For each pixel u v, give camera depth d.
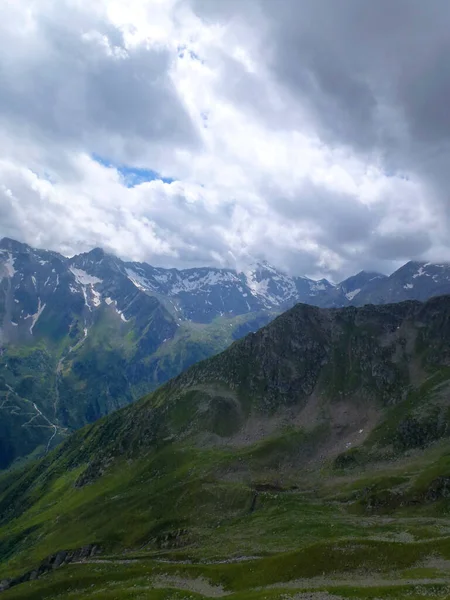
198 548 158.50
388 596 88.56
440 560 101.56
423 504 167.00
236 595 104.94
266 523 167.38
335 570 105.94
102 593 123.19
